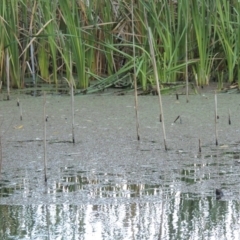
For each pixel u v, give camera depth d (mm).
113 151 15281
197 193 12531
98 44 23266
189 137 16297
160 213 11578
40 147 15703
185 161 14484
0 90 21750
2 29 21734
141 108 19109
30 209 11930
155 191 12688
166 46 21438
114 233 10758
